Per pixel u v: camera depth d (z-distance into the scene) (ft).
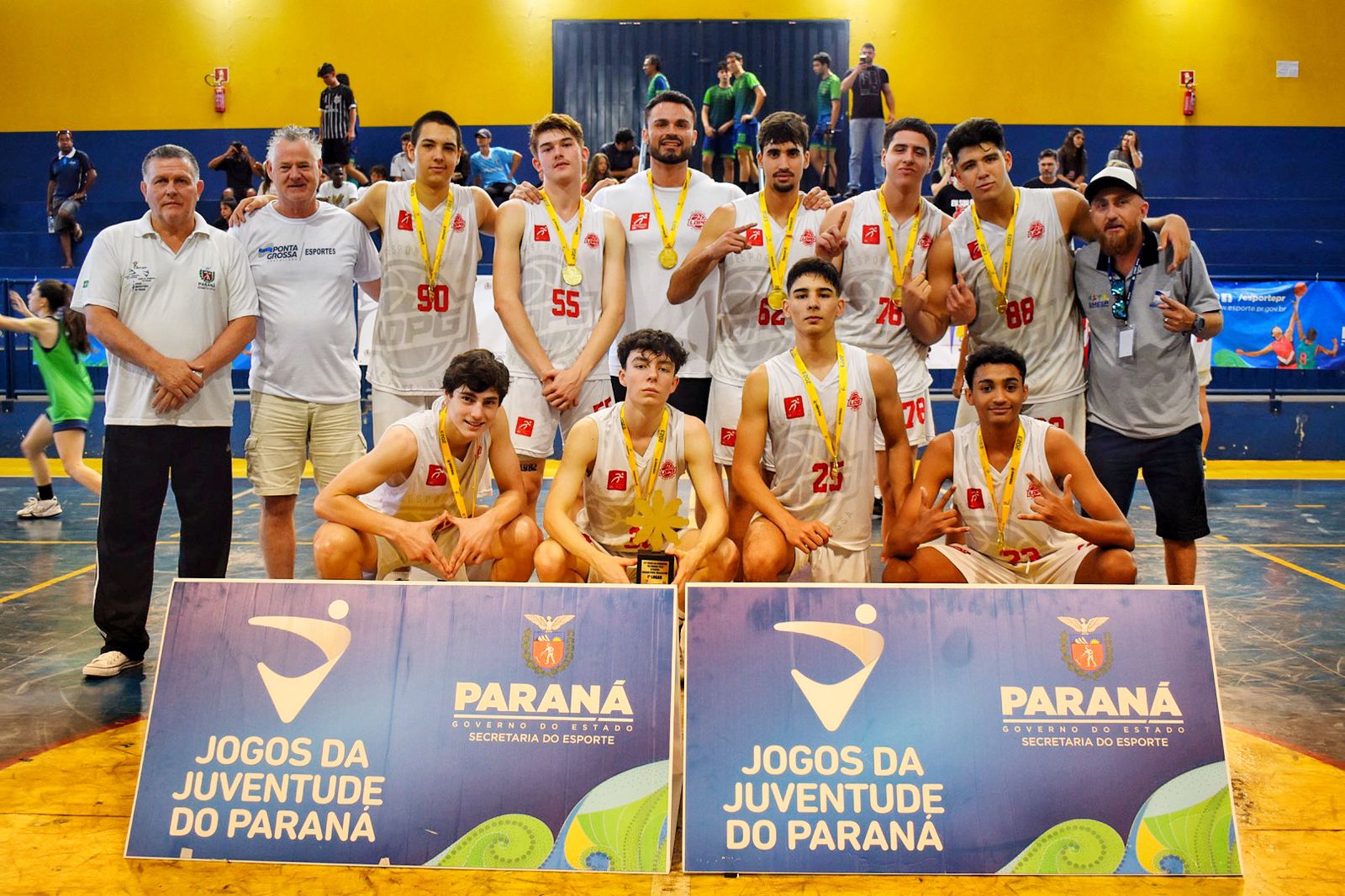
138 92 54.08
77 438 24.84
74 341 24.52
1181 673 9.12
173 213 13.65
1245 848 9.19
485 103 53.72
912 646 9.20
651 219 16.03
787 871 8.70
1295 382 39.83
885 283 15.14
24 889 8.43
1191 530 14.01
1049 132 52.70
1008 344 14.49
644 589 9.39
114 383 13.94
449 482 12.58
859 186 46.47
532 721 9.11
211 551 14.29
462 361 12.04
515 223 15.17
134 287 13.74
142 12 53.83
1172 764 8.91
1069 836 8.75
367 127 53.93
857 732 9.01
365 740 9.16
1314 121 52.60
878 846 8.74
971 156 14.06
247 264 14.40
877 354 14.05
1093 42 52.44
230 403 14.46
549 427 15.38
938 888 8.52
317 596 9.52
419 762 9.07
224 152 54.19
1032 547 12.48
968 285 14.60
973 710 9.04
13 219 54.19
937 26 52.75
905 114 53.06
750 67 53.21
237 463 38.91
